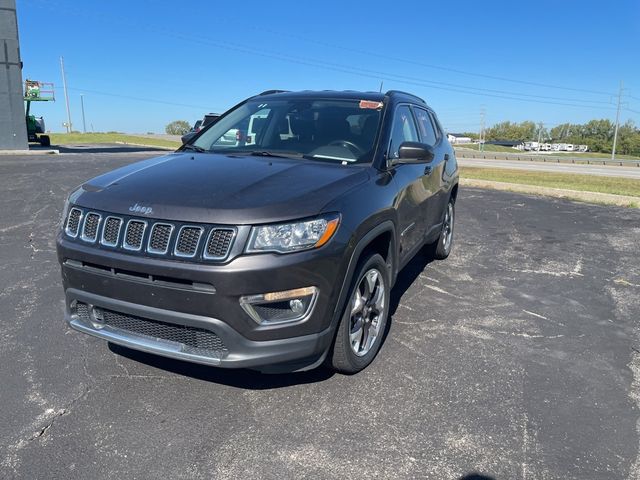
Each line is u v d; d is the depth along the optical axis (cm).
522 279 575
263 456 269
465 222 883
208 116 1995
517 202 1102
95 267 302
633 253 698
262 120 448
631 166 6338
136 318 303
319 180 328
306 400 320
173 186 312
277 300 282
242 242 275
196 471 256
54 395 318
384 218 355
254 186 309
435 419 305
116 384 332
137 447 273
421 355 384
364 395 327
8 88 2316
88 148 3022
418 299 502
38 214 826
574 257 671
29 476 250
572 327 447
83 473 253
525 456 274
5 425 288
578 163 6694
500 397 330
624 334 436
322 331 301
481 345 405
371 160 384
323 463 264
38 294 485
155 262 281
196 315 280
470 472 261
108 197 308
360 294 350
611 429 301
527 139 17788
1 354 368
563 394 337
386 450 276
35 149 2655
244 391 328
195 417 300
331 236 296
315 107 448
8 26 2264
